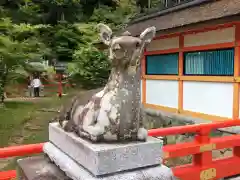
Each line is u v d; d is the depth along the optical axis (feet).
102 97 6.40
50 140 8.70
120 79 6.28
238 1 20.76
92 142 6.27
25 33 53.31
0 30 49.60
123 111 6.21
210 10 22.65
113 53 6.06
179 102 26.23
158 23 28.68
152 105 30.35
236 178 14.15
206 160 13.00
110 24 71.20
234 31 20.44
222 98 21.80
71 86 64.13
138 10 82.58
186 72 25.70
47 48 70.18
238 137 13.96
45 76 70.49
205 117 23.27
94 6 94.22
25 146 8.81
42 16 84.74
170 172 6.58
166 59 28.32
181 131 12.01
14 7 81.61
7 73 45.39
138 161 6.35
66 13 88.33
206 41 23.21
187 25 21.50
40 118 35.76
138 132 6.52
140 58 6.27
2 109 40.22
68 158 7.07
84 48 56.13
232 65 20.89
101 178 5.85
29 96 58.29
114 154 6.00
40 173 7.47
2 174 9.25
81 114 6.79
